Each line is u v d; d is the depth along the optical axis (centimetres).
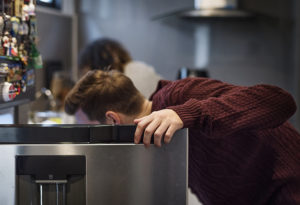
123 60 224
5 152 90
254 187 129
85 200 92
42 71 316
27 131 91
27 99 141
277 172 127
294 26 393
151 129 91
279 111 106
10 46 113
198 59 406
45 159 91
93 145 91
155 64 410
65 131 91
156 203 93
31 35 134
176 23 405
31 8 128
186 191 94
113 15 411
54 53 349
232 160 122
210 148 120
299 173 127
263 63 401
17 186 91
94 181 92
